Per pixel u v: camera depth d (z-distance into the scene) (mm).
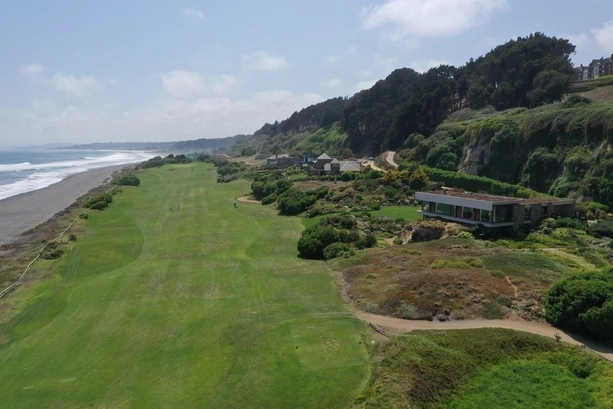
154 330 33469
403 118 136250
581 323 29781
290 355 28891
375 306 35688
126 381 26766
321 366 27469
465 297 34406
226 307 37375
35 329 34625
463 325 31797
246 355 29156
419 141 122688
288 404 24031
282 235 64375
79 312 37469
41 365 29000
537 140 84562
